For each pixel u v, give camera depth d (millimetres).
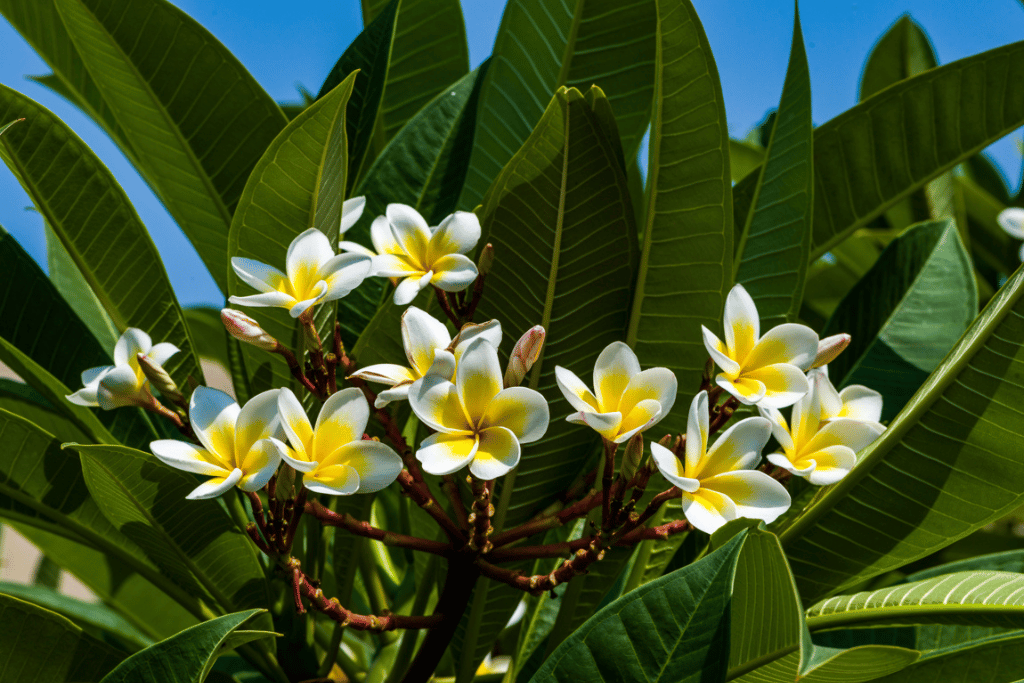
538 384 1443
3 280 1547
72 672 1412
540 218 1425
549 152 1409
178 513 1440
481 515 1356
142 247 1497
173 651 1294
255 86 1563
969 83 1584
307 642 1513
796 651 1341
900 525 1448
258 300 1361
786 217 1523
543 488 1433
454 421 1324
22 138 1449
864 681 1362
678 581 1291
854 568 1463
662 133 1436
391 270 1381
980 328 1437
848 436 1373
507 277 1437
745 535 1291
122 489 1415
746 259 1533
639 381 1342
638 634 1286
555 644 1484
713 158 1434
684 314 1452
